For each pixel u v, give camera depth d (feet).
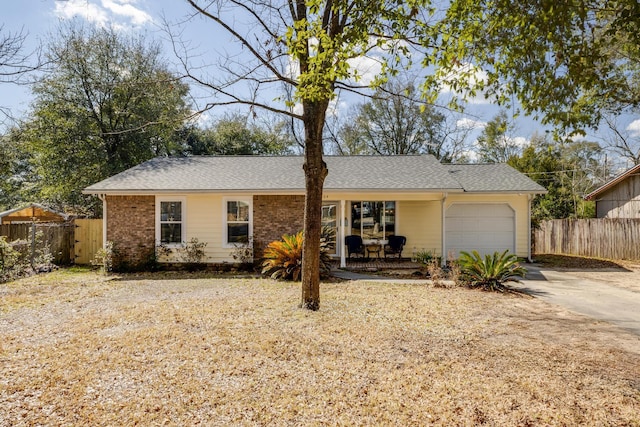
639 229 52.90
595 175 105.50
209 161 54.34
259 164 53.21
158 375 14.78
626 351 17.57
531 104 15.03
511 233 52.01
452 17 16.03
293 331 20.26
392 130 100.22
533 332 20.52
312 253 25.25
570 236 60.80
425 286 34.12
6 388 13.64
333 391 13.48
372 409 12.28
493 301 28.09
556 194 94.63
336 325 21.48
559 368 15.51
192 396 13.11
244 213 46.32
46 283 37.04
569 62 13.38
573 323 22.35
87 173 74.18
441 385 13.92
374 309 25.39
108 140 77.71
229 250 46.06
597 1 13.42
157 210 45.73
